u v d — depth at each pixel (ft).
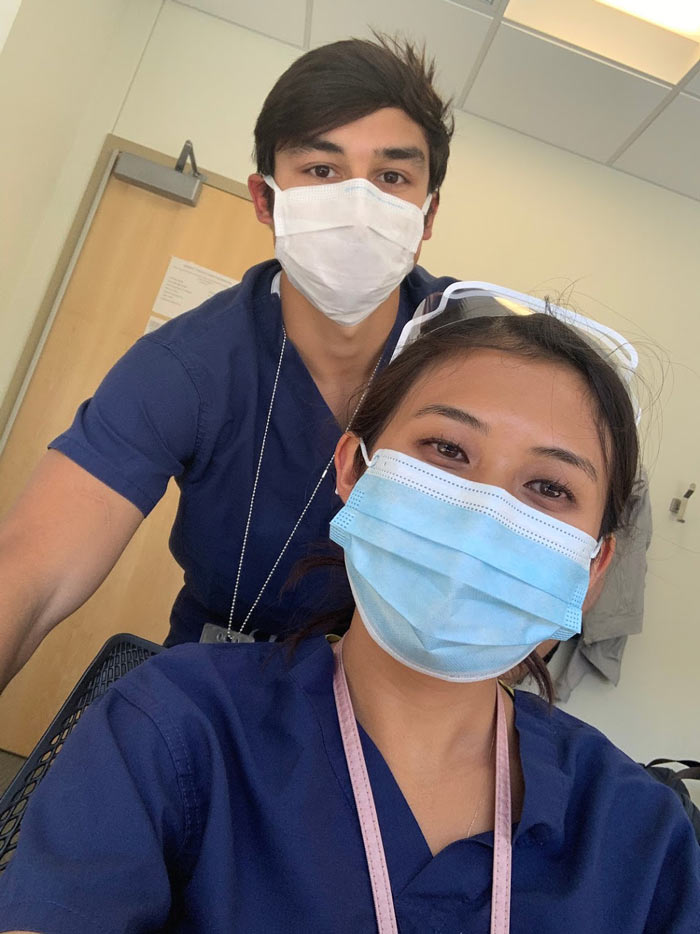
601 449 2.70
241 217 9.29
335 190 3.75
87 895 1.79
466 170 9.73
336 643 2.87
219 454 3.94
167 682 2.38
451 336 2.85
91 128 9.10
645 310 9.86
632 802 2.61
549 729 2.85
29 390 8.82
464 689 2.56
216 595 4.24
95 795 2.00
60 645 8.61
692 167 9.54
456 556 2.55
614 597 8.45
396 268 3.89
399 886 2.23
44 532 3.18
